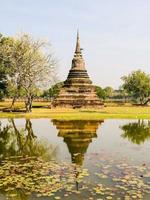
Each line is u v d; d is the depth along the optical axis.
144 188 15.95
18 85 71.62
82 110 82.81
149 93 142.38
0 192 15.61
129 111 78.31
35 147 28.80
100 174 18.53
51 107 93.75
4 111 72.31
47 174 18.70
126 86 143.00
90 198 14.59
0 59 74.88
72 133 38.00
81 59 101.56
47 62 70.00
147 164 21.30
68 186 16.33
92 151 26.48
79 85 97.31
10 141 32.59
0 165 21.27
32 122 50.94
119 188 15.95
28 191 15.69
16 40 70.81
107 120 55.31
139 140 32.78
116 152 25.91
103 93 166.12
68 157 24.00
